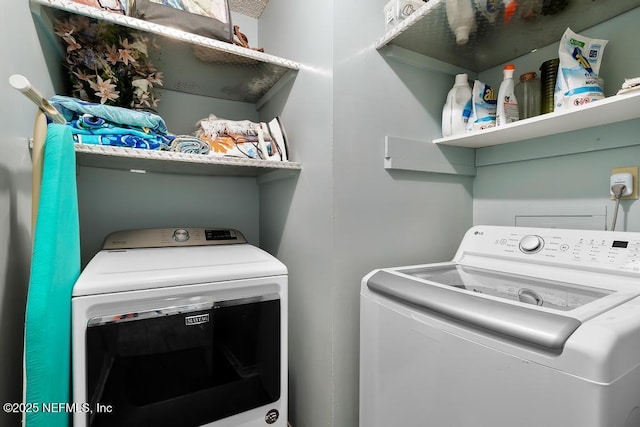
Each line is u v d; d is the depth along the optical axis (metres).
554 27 1.22
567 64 1.07
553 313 0.65
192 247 1.53
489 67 1.58
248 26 2.05
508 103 1.29
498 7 1.08
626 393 0.57
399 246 1.40
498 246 1.23
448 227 1.58
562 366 0.57
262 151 1.51
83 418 0.90
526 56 1.44
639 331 0.61
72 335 0.89
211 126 1.49
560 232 1.10
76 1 1.08
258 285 1.18
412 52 1.40
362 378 1.09
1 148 0.82
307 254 1.42
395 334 0.94
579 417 0.55
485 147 1.60
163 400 1.01
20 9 0.93
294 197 1.54
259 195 2.08
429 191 1.50
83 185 1.59
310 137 1.38
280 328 1.22
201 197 1.91
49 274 0.77
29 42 0.99
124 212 1.69
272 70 1.54
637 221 1.11
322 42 1.28
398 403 0.93
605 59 1.17
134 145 1.20
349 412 1.27
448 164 1.54
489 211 1.61
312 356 1.38
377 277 1.06
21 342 0.95
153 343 0.99
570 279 0.98
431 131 1.50
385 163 1.35
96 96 1.32
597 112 1.01
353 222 1.27
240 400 1.14
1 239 0.82
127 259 1.23
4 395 0.84
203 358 1.07
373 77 1.32
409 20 1.17
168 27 1.20
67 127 0.90
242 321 1.14
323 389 1.28
